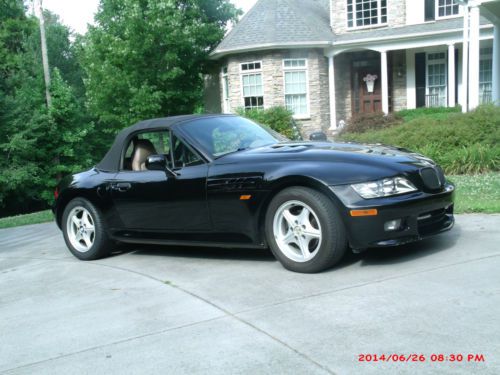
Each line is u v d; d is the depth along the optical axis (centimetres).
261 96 1981
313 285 403
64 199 612
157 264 533
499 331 292
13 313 421
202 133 520
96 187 573
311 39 1923
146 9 2094
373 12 2056
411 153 477
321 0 2480
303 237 435
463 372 253
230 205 470
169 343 323
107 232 579
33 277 541
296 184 437
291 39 1914
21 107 2245
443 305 335
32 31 3356
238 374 274
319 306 356
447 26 1848
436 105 2044
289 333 318
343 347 291
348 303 356
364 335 304
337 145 486
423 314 324
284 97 1964
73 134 2375
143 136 562
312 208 422
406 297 355
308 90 1980
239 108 1880
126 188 546
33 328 379
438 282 379
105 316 386
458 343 282
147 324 360
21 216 1265
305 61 1967
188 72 2186
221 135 526
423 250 470
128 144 572
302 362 279
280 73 1947
